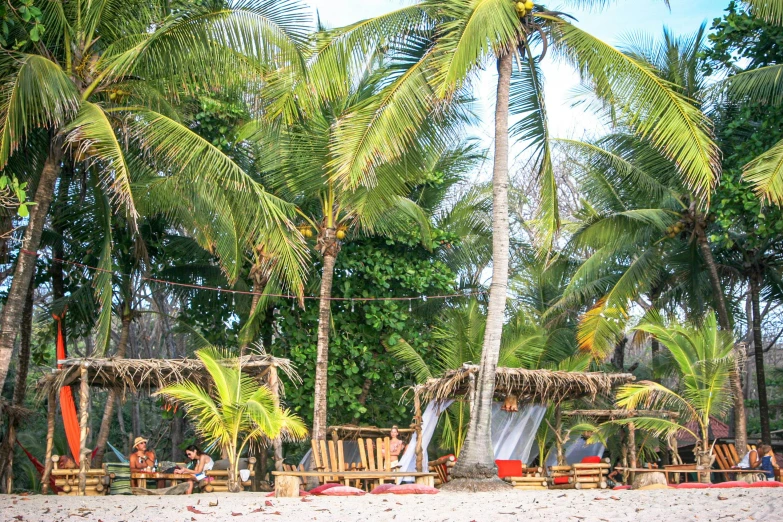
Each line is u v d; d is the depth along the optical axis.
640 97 14.84
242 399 14.23
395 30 15.23
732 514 9.04
